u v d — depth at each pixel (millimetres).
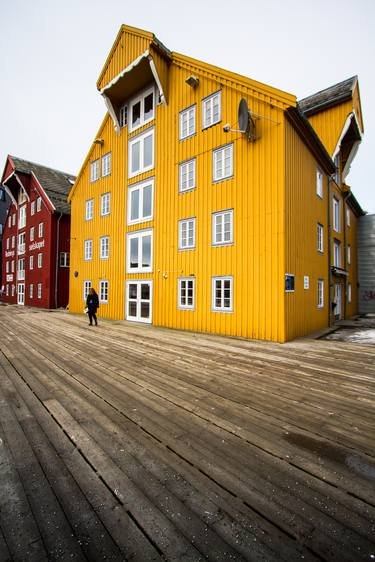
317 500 2160
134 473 2463
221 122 11109
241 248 10234
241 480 2385
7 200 43656
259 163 9938
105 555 1707
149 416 3584
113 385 4719
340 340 9438
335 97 13984
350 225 19469
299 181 10594
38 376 5188
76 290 19391
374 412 3760
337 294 16156
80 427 3291
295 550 1741
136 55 13297
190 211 12055
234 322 10242
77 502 2125
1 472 2477
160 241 13289
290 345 8477
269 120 9727
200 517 1985
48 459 2668
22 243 31500
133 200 15055
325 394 4395
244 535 1842
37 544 1778
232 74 10656
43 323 13219
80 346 7918
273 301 9344
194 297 11625
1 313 19031
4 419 3494
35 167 30562
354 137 15914
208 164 11492
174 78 13086
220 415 3631
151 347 7875
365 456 2758
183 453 2773
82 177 19234
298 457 2727
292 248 9844
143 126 14648
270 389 4598
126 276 15172
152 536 1834
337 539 1817
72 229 20062
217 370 5668
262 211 9781
